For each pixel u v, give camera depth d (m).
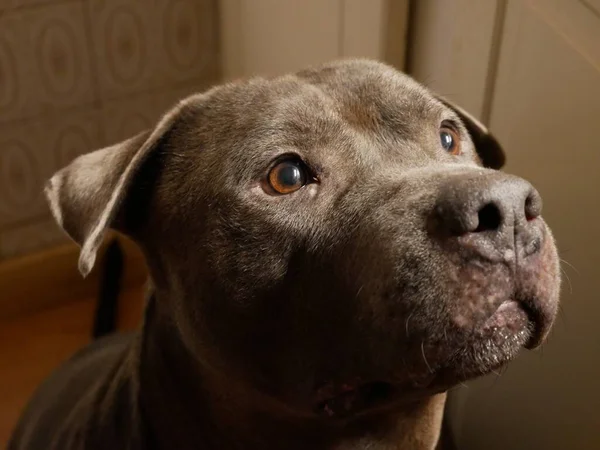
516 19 0.62
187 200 0.51
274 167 0.49
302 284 0.48
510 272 0.40
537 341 0.44
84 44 0.95
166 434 0.58
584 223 0.61
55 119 0.97
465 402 0.80
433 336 0.41
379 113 0.50
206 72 1.05
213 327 0.51
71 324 1.04
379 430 0.54
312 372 0.49
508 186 0.40
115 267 1.00
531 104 0.63
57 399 0.72
